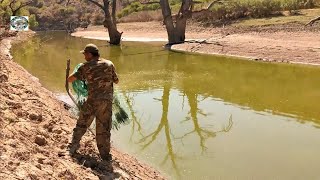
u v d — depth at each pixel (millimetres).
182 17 31812
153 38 38344
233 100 14250
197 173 7977
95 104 6113
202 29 38219
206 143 9734
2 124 5906
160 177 7648
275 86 16469
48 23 61688
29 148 5559
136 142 9773
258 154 8977
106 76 6086
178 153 9062
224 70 20500
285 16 35844
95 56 6141
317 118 11820
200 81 17938
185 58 25469
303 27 30156
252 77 18500
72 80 6152
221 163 8461
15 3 48594
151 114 12359
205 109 13000
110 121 6328
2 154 4914
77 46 34938
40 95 9984
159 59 25500
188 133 10508
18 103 7496
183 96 14977
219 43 28188
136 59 25875
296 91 15438
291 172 7988
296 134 10344
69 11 62781
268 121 11578
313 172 7977
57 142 6559
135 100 14320
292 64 21406
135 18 51781
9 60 16031
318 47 22984
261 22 34438
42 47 34031
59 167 5398
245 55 24516
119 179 5996
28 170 4816
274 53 23406
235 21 37781
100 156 6453
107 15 35000
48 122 7305
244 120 11680
